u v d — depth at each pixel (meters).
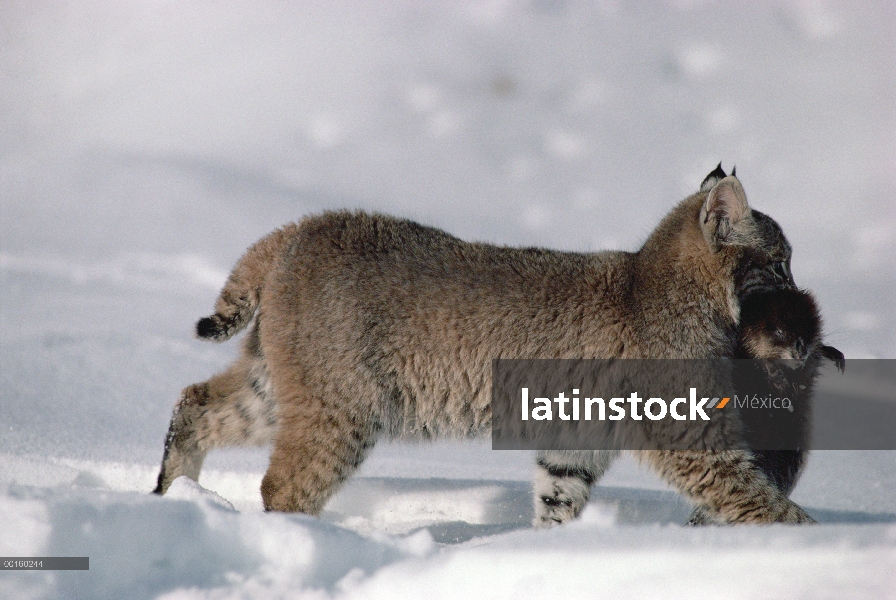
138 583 6.91
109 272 27.83
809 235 35.81
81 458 12.20
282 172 41.47
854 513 12.55
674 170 43.28
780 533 7.71
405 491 12.70
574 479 11.58
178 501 7.46
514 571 7.00
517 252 11.05
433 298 10.50
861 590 6.59
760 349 11.01
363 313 10.37
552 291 10.71
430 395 10.63
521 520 12.21
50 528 6.94
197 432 11.20
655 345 10.56
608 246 34.75
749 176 41.50
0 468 11.52
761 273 11.09
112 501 7.29
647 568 7.03
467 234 35.47
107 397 16.72
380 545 7.38
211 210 35.41
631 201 40.41
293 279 10.51
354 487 12.76
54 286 25.61
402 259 10.64
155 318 23.31
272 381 10.61
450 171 43.50
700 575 6.91
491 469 15.77
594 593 6.73
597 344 10.62
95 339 20.53
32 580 6.70
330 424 10.30
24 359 18.44
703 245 10.86
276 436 10.57
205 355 20.44
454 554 7.21
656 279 10.84
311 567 7.21
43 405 15.59
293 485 10.26
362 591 6.86
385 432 10.66
